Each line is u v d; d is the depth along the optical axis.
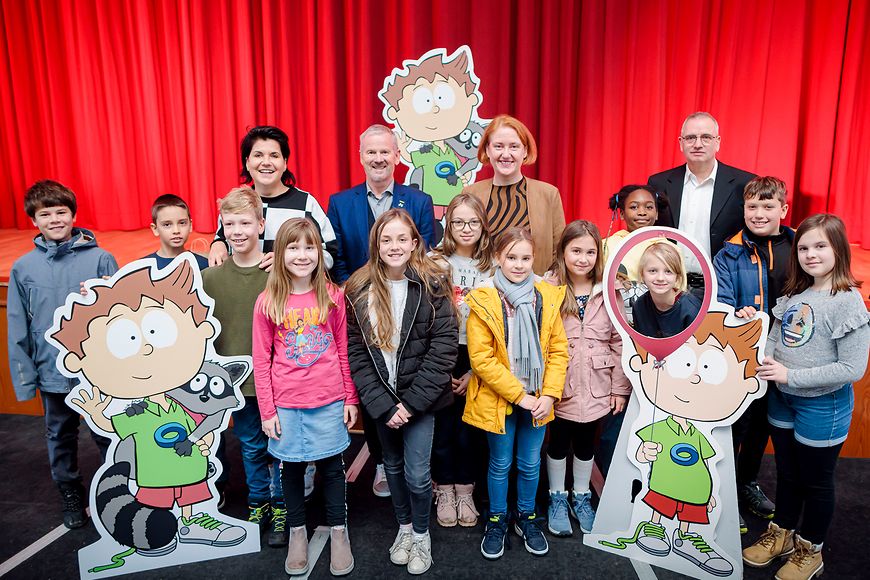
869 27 3.45
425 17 3.84
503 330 1.80
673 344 1.80
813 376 1.62
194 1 4.09
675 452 1.80
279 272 1.73
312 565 1.83
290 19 4.02
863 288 2.67
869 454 2.45
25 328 1.98
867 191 3.62
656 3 3.54
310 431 1.76
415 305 1.78
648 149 3.73
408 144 2.87
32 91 4.55
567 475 2.36
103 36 4.29
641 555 1.84
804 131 3.65
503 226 2.19
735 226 2.20
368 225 2.22
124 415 1.81
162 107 4.41
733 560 1.74
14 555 1.90
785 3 3.43
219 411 1.86
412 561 1.79
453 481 2.07
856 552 1.88
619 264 1.86
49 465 2.46
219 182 4.42
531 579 1.76
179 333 1.83
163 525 1.83
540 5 3.72
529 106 3.81
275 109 4.22
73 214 2.03
